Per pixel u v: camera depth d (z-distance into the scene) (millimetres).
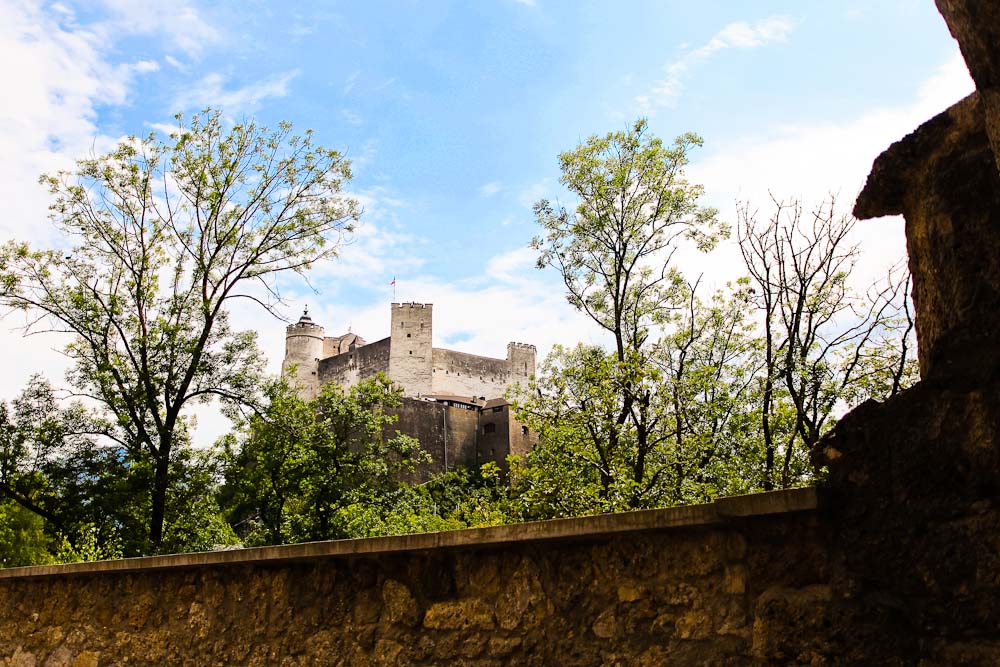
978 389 2879
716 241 23297
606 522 3709
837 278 15359
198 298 25250
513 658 4020
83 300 23828
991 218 3008
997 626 2662
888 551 2986
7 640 6609
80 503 24234
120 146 24812
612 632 3727
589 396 18875
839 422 3266
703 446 17141
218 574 5449
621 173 23688
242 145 25594
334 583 4855
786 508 3184
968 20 2811
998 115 2777
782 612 3184
